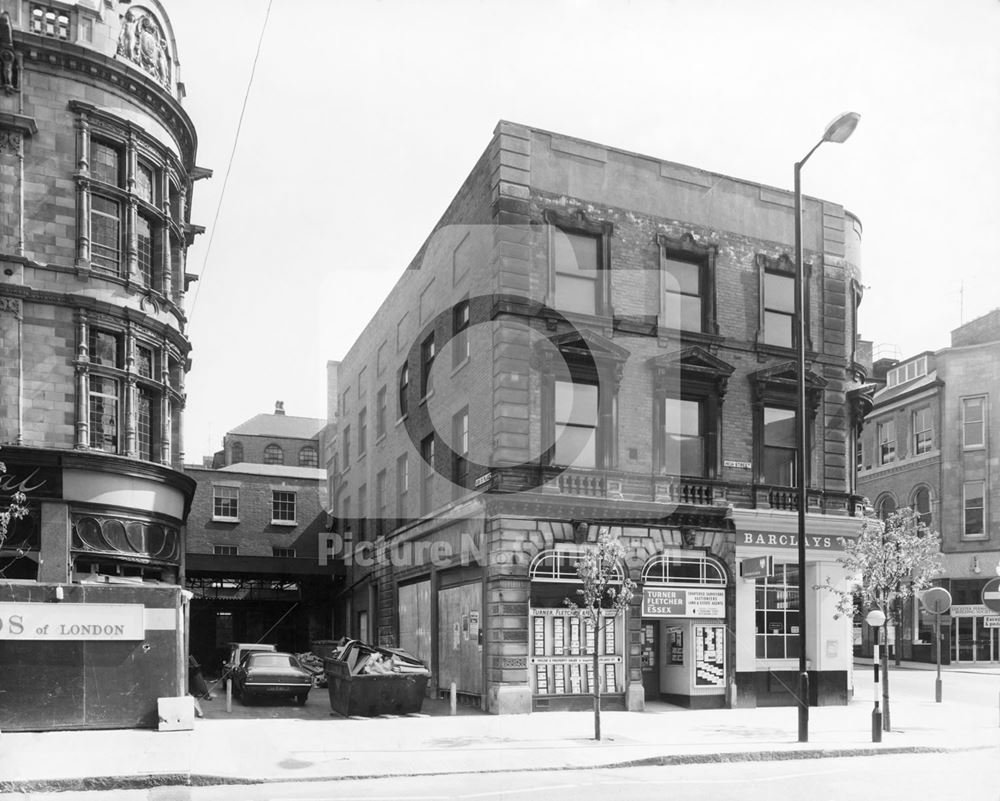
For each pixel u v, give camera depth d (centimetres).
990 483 3086
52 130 1542
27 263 1510
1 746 1084
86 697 1237
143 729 1232
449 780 809
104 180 1587
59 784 894
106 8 1564
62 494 1513
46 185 1537
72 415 1531
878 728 1279
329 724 685
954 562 3105
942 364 3170
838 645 1827
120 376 1597
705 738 1286
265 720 767
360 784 738
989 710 1708
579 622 1521
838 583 1833
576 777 984
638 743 1209
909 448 3331
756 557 1688
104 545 1534
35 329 1520
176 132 1697
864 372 1981
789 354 1817
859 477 3575
